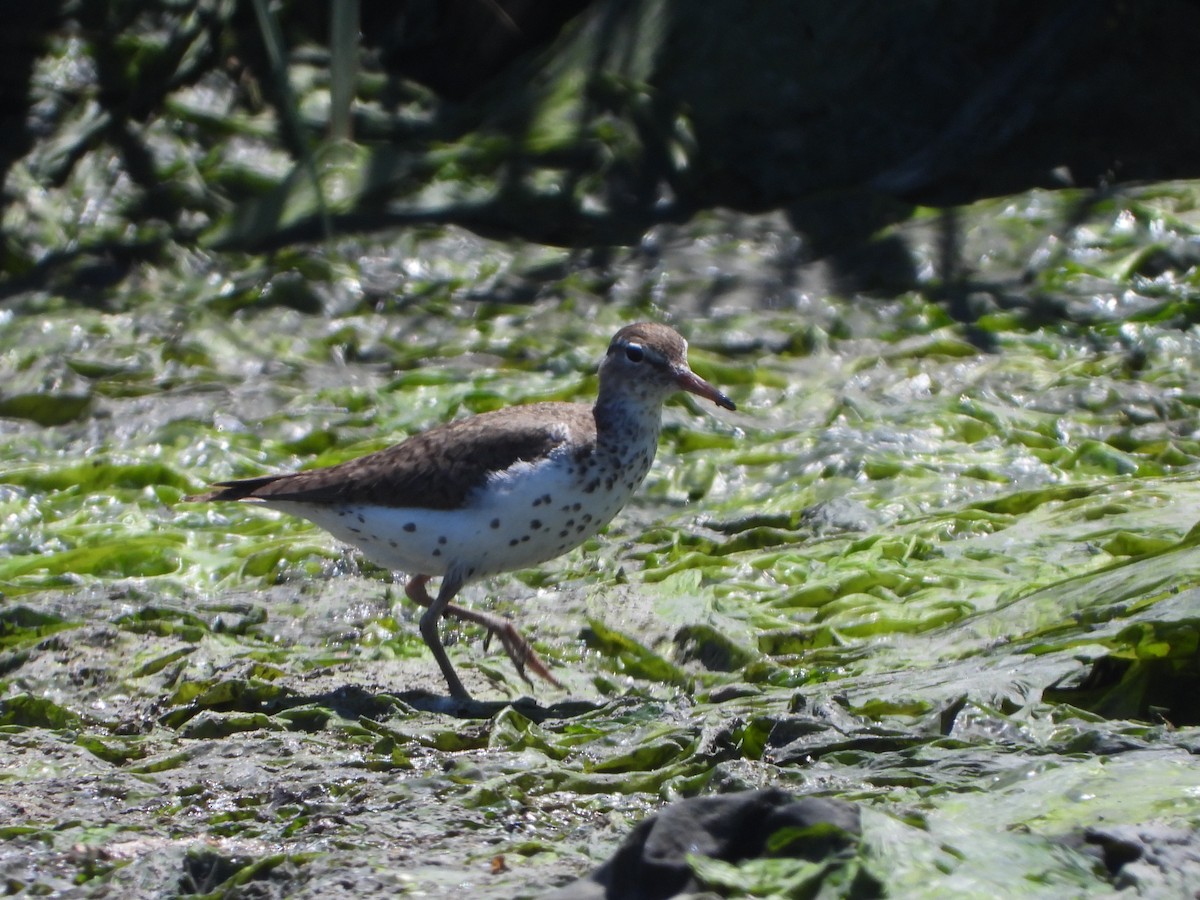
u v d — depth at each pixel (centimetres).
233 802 722
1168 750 664
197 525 1257
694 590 1041
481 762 748
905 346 1534
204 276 1730
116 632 995
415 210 1800
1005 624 911
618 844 609
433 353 1559
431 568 954
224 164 1870
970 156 1844
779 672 902
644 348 964
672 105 1888
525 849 612
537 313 1623
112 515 1266
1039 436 1320
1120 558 1018
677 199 1827
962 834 523
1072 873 504
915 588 1023
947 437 1334
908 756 693
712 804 517
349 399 1452
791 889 486
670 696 904
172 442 1375
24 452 1394
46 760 801
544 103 1912
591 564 1127
